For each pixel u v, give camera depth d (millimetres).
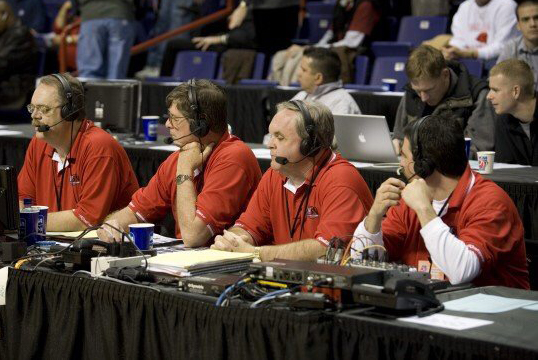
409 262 3225
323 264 2668
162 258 3045
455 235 3072
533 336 2217
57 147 4238
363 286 2436
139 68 10500
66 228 4098
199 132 3820
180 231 3924
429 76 5367
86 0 9367
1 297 3170
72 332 2934
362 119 5023
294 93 7289
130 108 5977
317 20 9469
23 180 4441
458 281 2883
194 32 10227
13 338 3100
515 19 7523
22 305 3096
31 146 4426
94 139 4207
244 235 3574
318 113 3438
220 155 3848
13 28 8953
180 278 2818
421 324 2314
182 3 10289
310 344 2355
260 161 5078
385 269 2670
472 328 2287
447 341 2205
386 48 8328
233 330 2514
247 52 8992
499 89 4961
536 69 6121
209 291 2723
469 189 3082
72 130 4203
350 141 5145
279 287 2639
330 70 6113
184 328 2648
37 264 3162
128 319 2803
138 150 5492
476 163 5062
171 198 3998
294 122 3404
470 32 7738
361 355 2324
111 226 3232
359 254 3092
